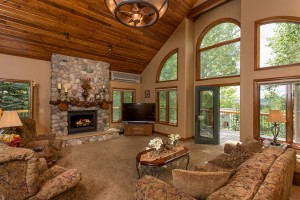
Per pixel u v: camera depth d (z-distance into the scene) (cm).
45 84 499
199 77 570
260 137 393
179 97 575
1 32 380
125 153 422
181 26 564
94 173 307
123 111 635
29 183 154
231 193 120
